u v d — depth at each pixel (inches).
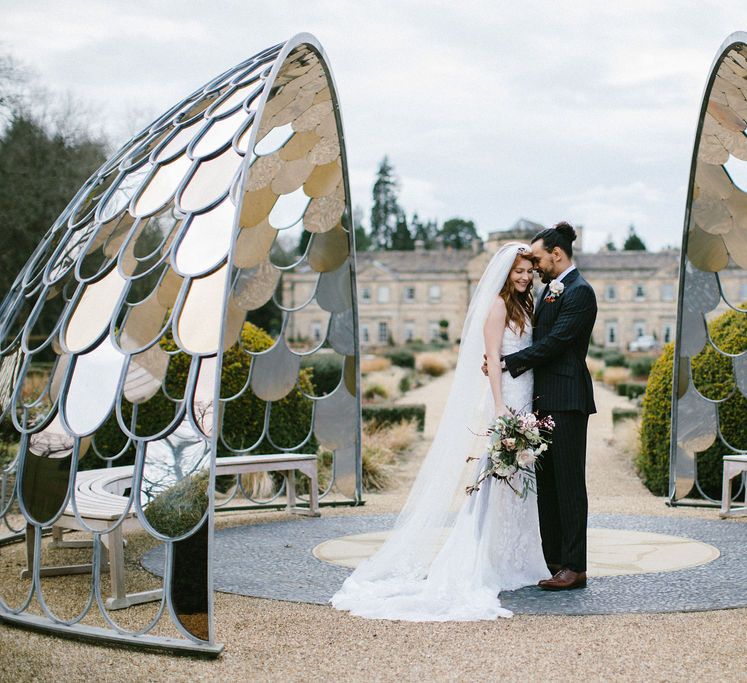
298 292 2174.0
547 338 163.0
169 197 161.0
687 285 251.0
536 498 168.4
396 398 789.2
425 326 2305.6
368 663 121.4
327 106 208.5
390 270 2309.3
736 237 241.1
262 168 217.8
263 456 249.1
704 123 217.2
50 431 149.0
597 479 362.9
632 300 2223.2
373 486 331.9
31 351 165.2
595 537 216.2
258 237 237.1
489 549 163.3
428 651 126.0
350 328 264.2
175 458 133.2
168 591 129.6
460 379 167.6
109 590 171.0
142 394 219.6
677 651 124.0
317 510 255.9
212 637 126.3
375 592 154.1
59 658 126.7
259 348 306.3
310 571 181.8
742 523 235.9
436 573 156.6
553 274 171.5
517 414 158.4
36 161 793.6
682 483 267.0
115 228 178.2
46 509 144.7
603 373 1275.8
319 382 531.8
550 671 116.3
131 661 125.0
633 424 446.6
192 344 138.4
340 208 243.3
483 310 167.2
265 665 121.7
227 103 174.9
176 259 147.9
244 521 247.8
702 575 173.3
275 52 182.4
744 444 282.7
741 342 282.7
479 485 161.6
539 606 150.1
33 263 184.9
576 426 165.0
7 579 181.2
